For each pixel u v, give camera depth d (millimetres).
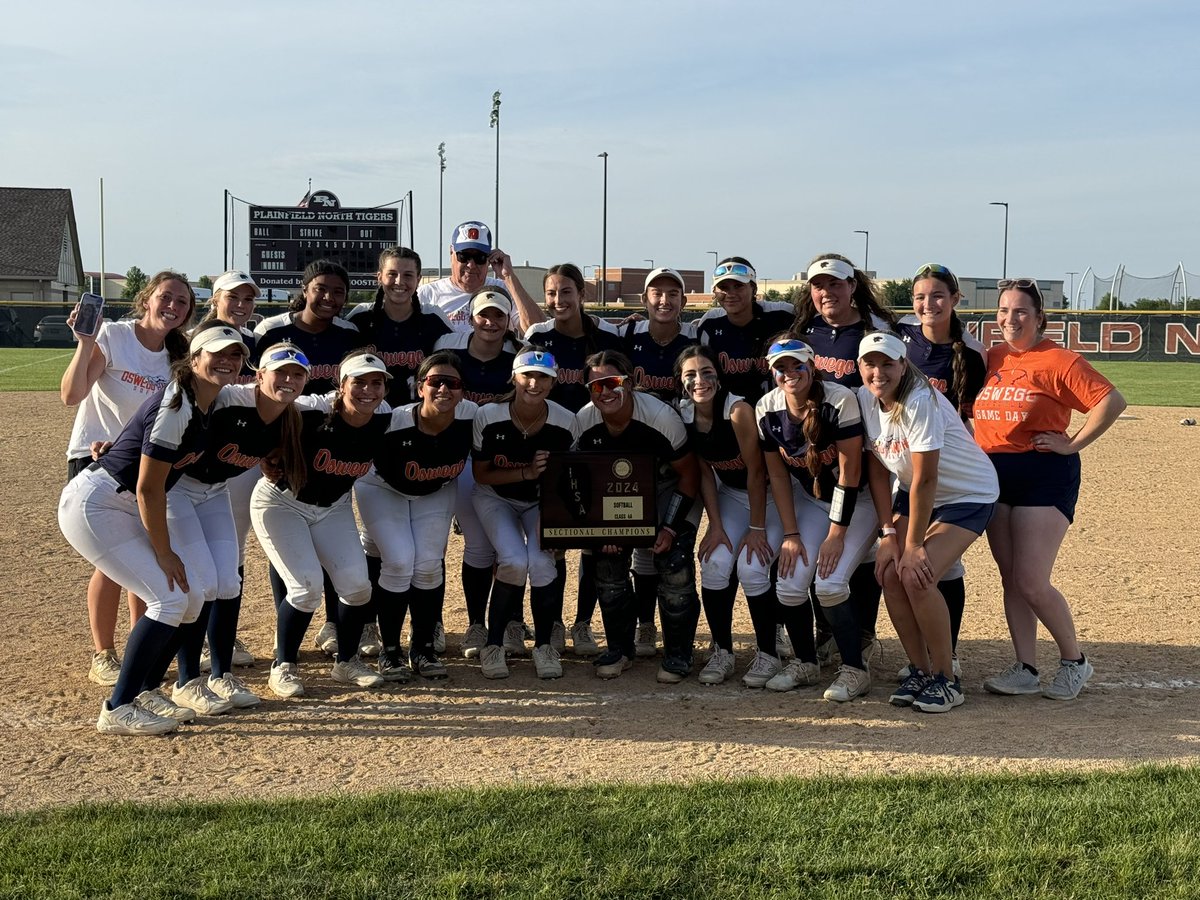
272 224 32719
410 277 6625
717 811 4109
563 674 6219
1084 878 3549
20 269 53156
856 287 6418
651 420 5980
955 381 6180
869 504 5871
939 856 3701
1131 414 21625
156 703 5336
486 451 6062
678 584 5980
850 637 5781
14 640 6625
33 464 13703
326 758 4895
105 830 3959
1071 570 8648
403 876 3584
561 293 6617
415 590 6074
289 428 5375
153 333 5934
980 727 5262
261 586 8125
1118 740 5035
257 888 3500
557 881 3543
